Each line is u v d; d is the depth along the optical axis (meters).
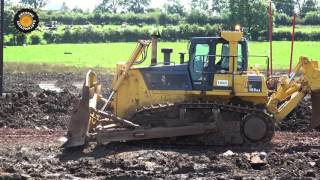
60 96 23.81
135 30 68.94
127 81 16.58
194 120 16.09
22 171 12.90
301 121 20.22
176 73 16.39
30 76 41.69
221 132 15.99
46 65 49.84
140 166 13.47
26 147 15.72
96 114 15.74
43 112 21.69
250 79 16.12
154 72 16.47
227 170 13.30
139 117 16.08
